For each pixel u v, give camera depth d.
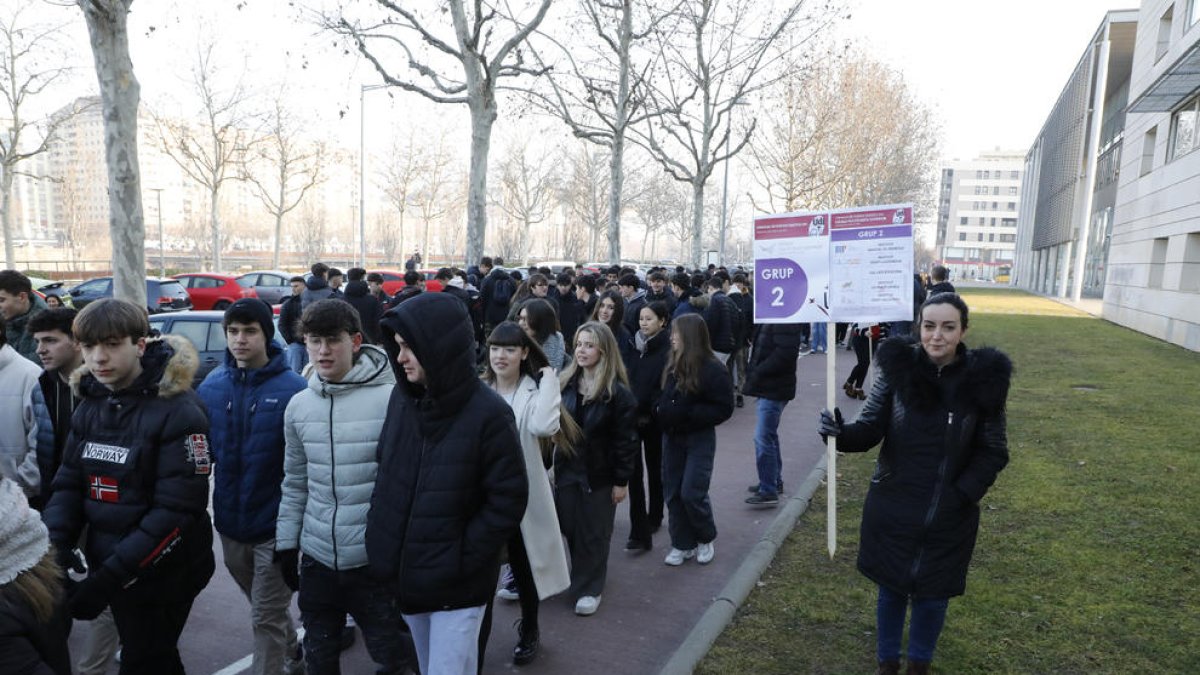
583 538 4.46
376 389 3.10
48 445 3.47
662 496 5.86
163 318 10.10
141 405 2.83
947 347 3.16
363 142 39.47
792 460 8.00
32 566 1.75
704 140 21.73
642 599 4.66
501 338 3.85
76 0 8.74
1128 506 5.93
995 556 5.02
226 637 4.21
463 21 15.08
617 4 19.28
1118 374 13.05
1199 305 16.61
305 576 3.10
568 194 66.25
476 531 2.68
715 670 3.72
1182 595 4.43
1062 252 48.28
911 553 3.27
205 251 72.44
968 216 142.25
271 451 3.39
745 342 10.88
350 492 3.02
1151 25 23.95
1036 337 19.62
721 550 5.46
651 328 5.65
